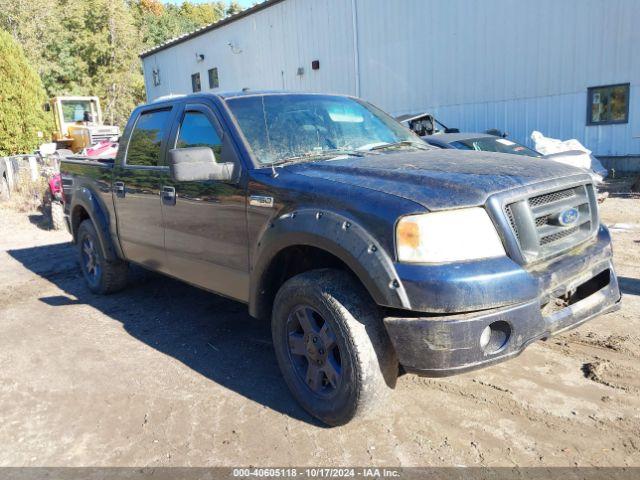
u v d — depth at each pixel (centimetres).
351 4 1770
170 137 428
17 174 1460
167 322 491
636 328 411
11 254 827
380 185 285
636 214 846
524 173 291
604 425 294
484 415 310
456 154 349
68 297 582
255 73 2191
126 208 482
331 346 294
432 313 255
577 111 1336
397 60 1683
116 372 392
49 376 390
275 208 320
